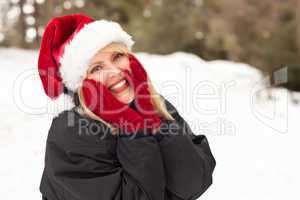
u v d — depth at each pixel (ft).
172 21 51.24
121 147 5.65
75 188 5.57
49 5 37.99
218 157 17.34
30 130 18.92
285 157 17.67
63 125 5.86
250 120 22.59
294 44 49.78
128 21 53.67
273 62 49.55
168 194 6.00
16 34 43.19
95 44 5.91
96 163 5.64
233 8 50.83
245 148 18.47
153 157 5.59
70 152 5.65
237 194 14.03
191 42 51.37
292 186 14.83
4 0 38.58
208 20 51.88
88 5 45.65
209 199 13.60
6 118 19.67
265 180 15.24
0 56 32.78
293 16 50.62
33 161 16.07
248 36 50.96
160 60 34.94
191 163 5.82
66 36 6.50
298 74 48.70
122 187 5.59
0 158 16.12
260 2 50.96
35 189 13.83
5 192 13.52
